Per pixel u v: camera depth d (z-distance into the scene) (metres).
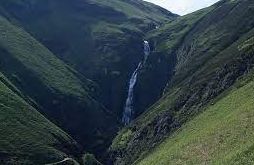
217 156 63.72
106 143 168.62
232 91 119.00
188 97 144.12
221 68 142.12
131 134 159.00
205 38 194.62
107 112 187.88
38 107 168.00
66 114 175.12
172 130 133.88
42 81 182.62
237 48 149.38
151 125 148.00
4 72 177.25
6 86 160.25
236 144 63.22
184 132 108.69
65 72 199.50
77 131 171.25
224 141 68.75
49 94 178.50
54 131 150.00
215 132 76.56
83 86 196.00
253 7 186.25
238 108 83.50
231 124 74.12
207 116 102.75
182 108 140.50
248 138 61.97
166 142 121.56
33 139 138.25
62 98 179.50
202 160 67.25
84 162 147.50
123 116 193.25
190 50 197.88
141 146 143.25
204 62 173.00
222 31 189.12
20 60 187.62
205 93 137.00
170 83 185.75
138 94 198.62
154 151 125.75
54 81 187.38
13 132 136.25
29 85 178.75
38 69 189.12
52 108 174.12
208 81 142.25
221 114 92.44
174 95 159.25
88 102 184.75
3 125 136.75
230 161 55.56
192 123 112.50
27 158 129.50
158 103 168.50
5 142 130.50
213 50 176.75
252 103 78.75
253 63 130.25
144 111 184.75
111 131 176.62
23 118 145.88
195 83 149.25
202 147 73.81
